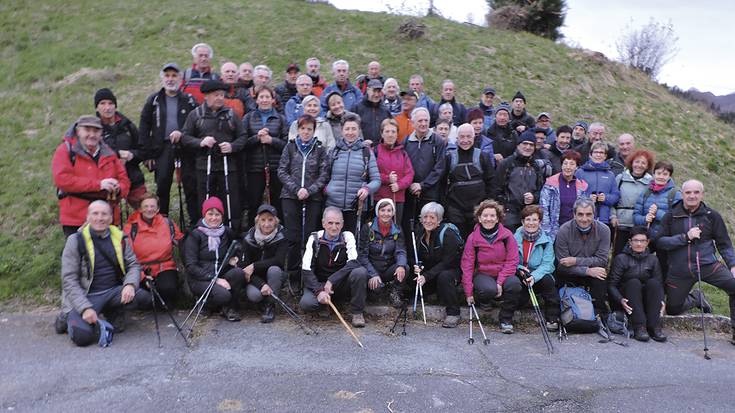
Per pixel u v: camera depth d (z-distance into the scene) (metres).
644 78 15.89
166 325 6.39
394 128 7.30
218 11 15.98
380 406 4.62
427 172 7.59
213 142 7.09
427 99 9.71
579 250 7.00
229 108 7.32
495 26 16.84
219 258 6.64
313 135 7.23
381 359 5.62
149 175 9.37
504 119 8.62
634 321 6.71
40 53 13.77
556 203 7.43
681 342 6.73
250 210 7.94
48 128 10.59
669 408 4.80
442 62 13.95
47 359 5.37
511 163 7.65
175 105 7.55
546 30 17.27
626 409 4.75
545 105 12.86
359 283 6.54
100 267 6.06
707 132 13.70
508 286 6.65
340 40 14.59
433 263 7.02
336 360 5.55
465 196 7.43
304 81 8.30
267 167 7.64
